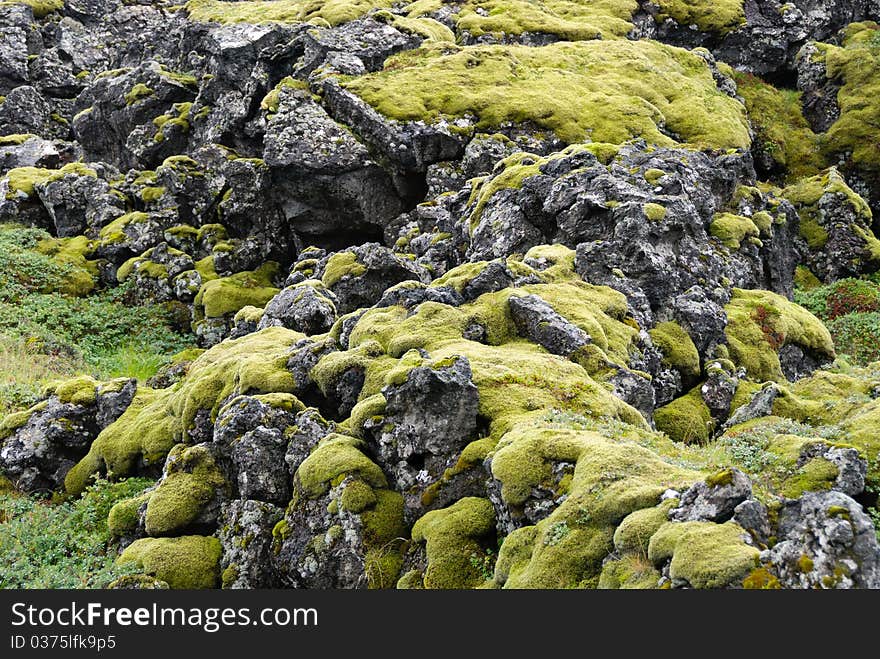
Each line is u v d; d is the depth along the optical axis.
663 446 10.51
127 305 27.91
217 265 28.33
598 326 14.50
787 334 19.72
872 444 10.12
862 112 37.28
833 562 5.95
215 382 13.63
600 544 7.58
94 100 40.50
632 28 40.72
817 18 43.28
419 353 11.55
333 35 32.47
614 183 19.72
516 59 33.69
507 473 8.77
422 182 28.59
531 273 16.78
